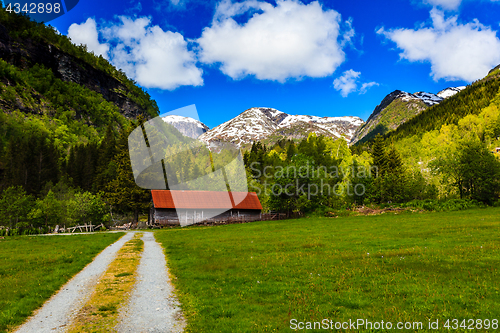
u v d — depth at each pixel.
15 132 143.38
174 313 9.11
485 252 16.36
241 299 10.17
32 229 48.31
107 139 111.06
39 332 7.71
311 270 14.20
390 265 14.49
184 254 20.27
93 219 55.34
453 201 55.81
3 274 14.55
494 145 126.50
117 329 7.88
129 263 16.97
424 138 161.12
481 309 8.29
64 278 13.31
